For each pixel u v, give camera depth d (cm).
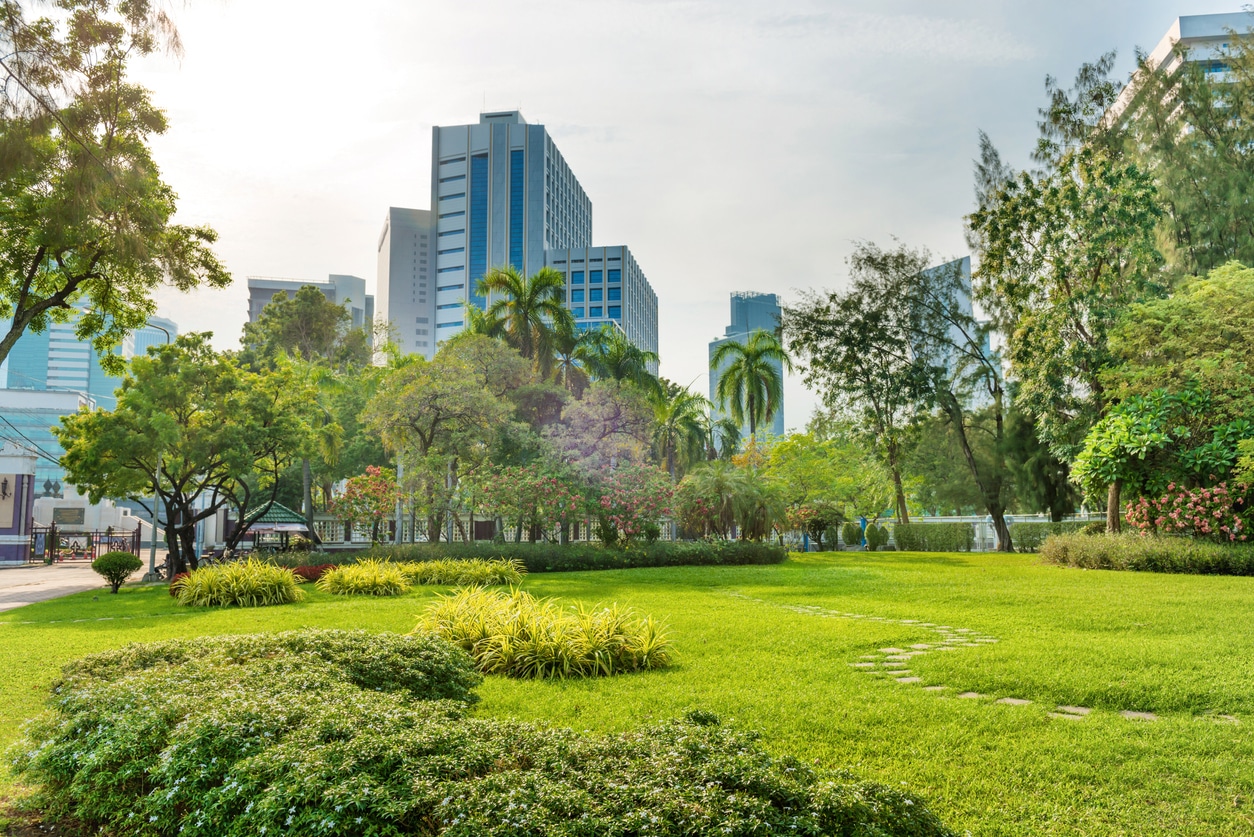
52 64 912
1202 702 621
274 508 2823
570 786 324
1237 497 1902
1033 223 2612
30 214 1285
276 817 323
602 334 3659
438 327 15425
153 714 435
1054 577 1755
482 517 2872
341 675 586
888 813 323
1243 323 2027
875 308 3441
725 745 378
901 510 3769
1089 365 2441
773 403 4188
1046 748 512
